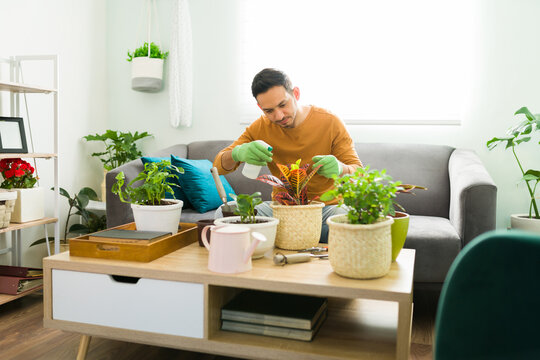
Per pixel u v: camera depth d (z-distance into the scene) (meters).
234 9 2.94
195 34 3.02
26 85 1.99
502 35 2.48
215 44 2.99
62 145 2.79
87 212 2.63
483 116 2.53
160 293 1.08
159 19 3.08
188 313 1.06
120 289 1.11
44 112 2.63
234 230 1.05
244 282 1.01
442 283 1.73
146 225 1.34
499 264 0.45
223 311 1.13
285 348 1.02
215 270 1.04
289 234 1.26
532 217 2.25
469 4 2.52
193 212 2.26
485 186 1.74
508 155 2.50
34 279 2.04
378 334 1.13
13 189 2.06
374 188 1.01
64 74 2.80
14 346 1.51
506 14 2.47
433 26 2.59
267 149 1.39
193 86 3.05
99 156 3.14
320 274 1.04
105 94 3.20
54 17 2.70
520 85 2.47
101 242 1.18
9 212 1.95
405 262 1.17
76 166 2.92
